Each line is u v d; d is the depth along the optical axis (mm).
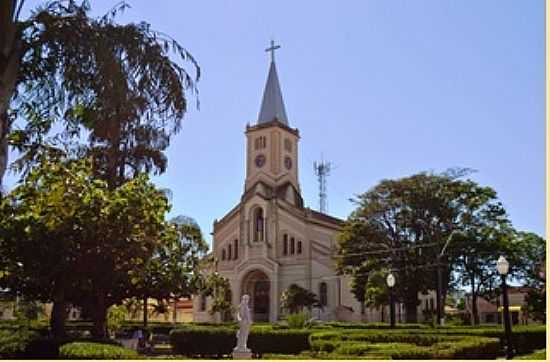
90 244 20078
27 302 21734
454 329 30172
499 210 49344
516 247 48969
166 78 12055
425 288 47438
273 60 79562
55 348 18453
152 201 22000
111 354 15125
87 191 20438
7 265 20016
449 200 49125
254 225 69188
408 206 49938
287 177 73875
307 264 64062
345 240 52094
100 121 12109
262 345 28906
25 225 19422
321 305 60625
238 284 67625
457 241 47188
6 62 10289
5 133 10328
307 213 65875
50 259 19828
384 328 34062
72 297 22156
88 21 11766
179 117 12375
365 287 46969
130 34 11852
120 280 21844
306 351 26172
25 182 19828
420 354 17250
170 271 25484
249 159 75000
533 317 56625
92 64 11570
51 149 14672
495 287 50625
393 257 48938
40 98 12133
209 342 27406
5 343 16172
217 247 71312
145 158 27391
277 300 64562
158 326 43750
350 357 16766
